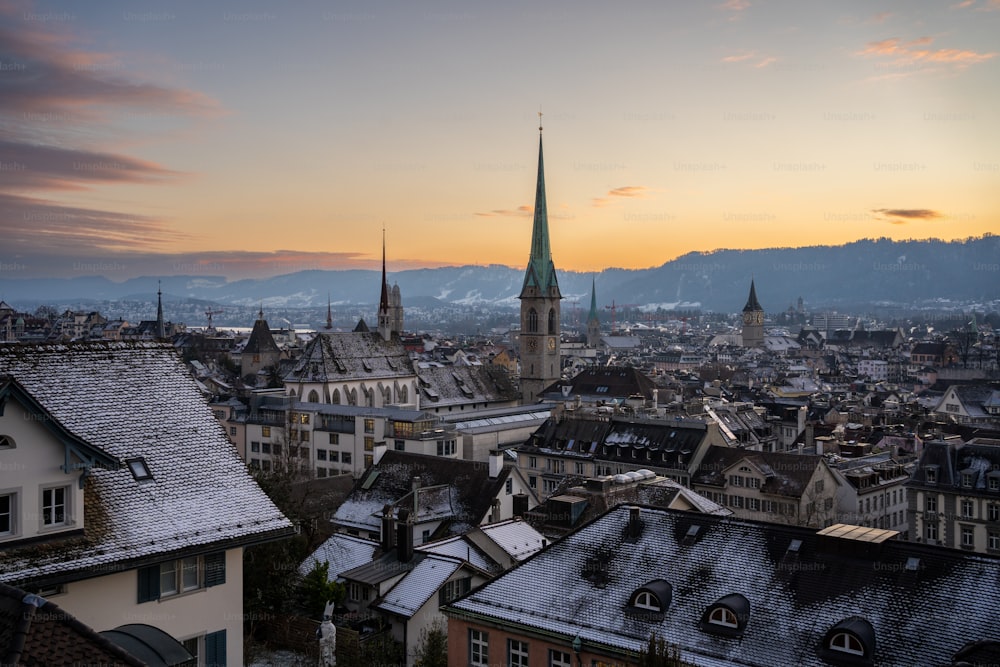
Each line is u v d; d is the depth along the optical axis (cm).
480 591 5284
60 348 4581
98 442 4262
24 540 3697
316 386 19625
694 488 12688
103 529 3934
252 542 4297
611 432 14000
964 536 11162
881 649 4059
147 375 4744
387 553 7350
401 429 15362
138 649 3475
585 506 8150
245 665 5716
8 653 2270
